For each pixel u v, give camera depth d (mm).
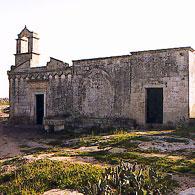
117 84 20328
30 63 25375
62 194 7637
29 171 9711
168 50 18375
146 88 19266
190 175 8945
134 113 19531
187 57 17750
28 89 25359
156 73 18797
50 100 23828
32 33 25625
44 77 24266
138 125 19297
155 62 18891
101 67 21125
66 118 22141
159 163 10148
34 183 8531
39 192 7918
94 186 5949
